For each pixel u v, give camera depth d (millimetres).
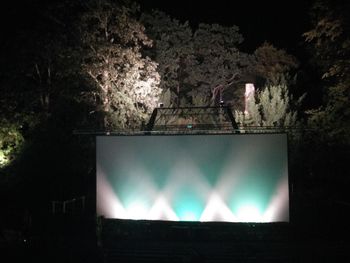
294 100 36938
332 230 18797
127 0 30156
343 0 23891
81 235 18844
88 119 29062
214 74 39906
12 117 30141
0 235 18547
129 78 29062
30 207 23500
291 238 18031
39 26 29344
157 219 19359
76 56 28625
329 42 25359
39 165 27812
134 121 29172
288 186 18531
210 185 18984
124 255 16656
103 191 19812
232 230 18812
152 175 19438
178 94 40281
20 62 29656
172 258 16328
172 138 19328
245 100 37000
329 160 28297
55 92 30594
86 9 29453
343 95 24500
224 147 18938
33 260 16391
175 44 38906
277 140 18625
